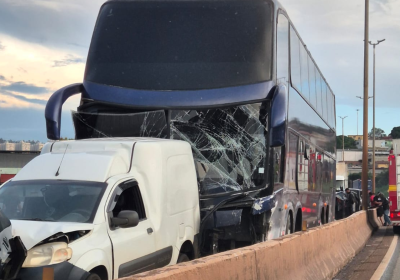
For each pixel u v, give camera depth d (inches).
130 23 454.9
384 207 1155.3
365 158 1138.7
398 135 5753.0
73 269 229.3
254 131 424.2
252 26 442.3
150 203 310.7
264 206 408.5
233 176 422.9
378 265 531.5
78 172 288.8
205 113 428.5
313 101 684.1
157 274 185.0
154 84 434.9
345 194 1360.7
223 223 408.2
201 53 439.2
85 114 438.9
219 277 225.6
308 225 624.7
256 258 269.4
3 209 272.7
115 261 258.2
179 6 458.0
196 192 372.5
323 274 410.9
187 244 354.6
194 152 426.9
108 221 266.2
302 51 592.7
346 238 596.7
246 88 425.1
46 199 273.3
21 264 222.7
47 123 418.3
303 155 581.0
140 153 314.7
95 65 446.6
